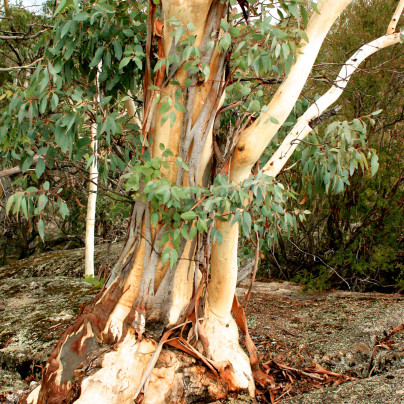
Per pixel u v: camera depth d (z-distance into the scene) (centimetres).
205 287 305
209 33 272
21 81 845
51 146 304
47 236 1294
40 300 561
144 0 320
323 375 338
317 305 505
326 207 684
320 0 283
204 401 281
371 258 640
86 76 333
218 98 280
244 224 261
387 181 634
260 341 396
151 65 297
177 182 284
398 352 368
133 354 272
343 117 660
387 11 662
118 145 332
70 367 269
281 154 307
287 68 273
